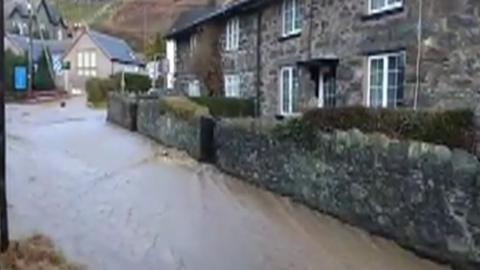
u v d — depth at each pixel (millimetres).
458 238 7941
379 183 9500
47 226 9609
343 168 10406
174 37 36531
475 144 9805
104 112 35281
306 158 11539
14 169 14469
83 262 7973
